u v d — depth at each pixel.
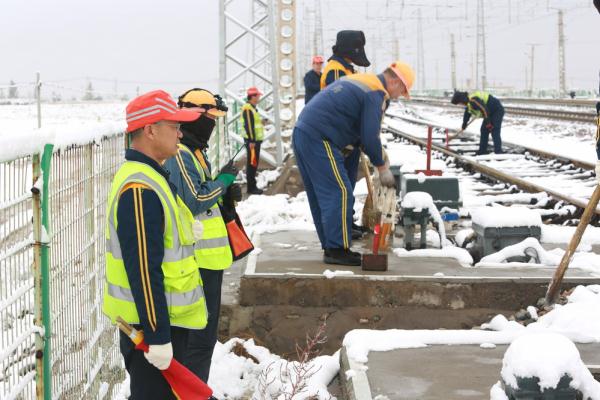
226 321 6.69
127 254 3.38
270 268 7.01
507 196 12.23
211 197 4.73
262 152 18.73
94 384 4.91
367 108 7.04
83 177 4.62
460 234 8.41
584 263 7.28
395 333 5.50
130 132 3.54
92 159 4.86
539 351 3.71
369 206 8.68
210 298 4.96
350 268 7.04
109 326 5.43
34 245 3.71
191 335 4.94
